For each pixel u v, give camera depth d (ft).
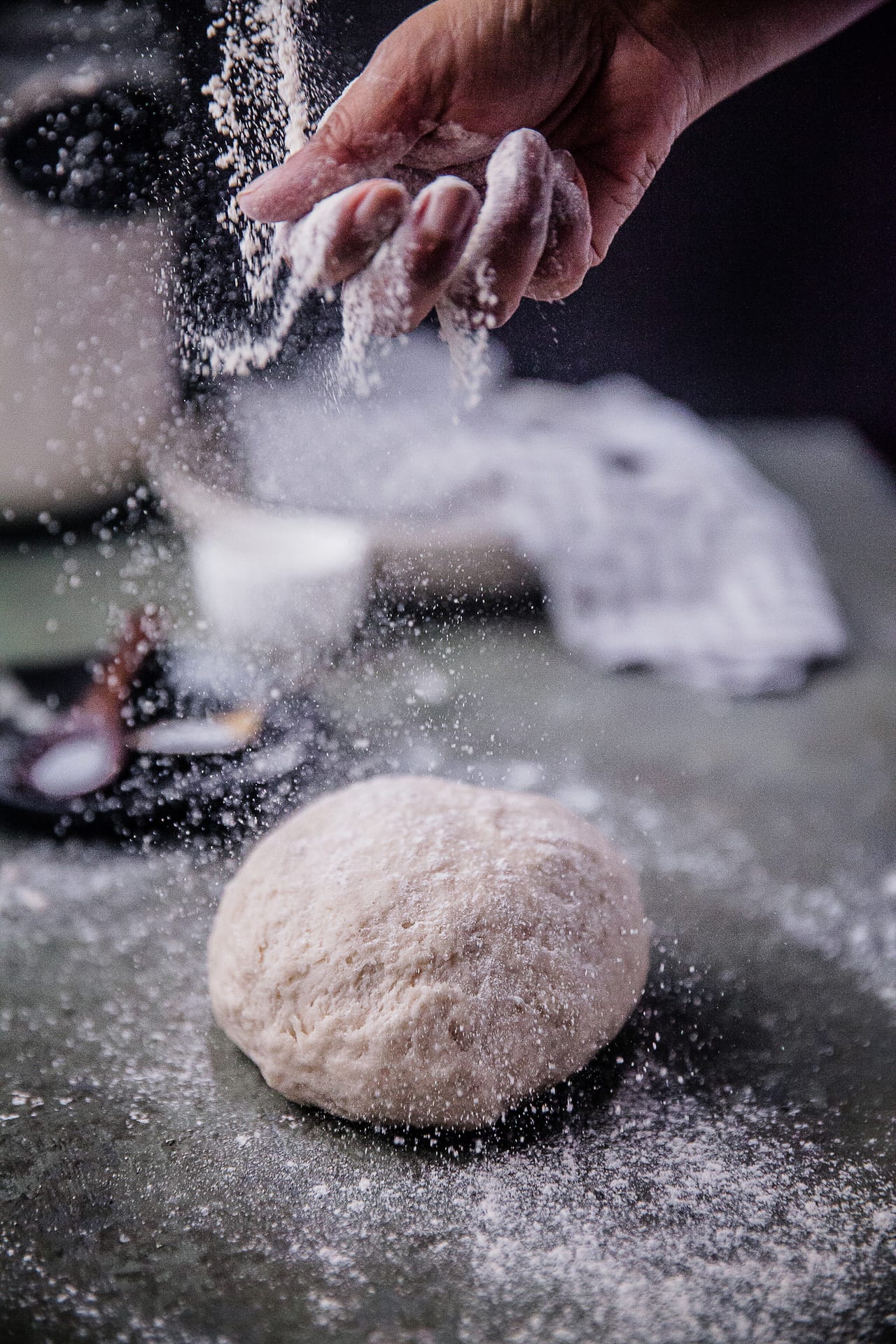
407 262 1.90
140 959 2.34
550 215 2.04
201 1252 1.88
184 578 3.21
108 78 2.85
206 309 2.27
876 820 2.70
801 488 4.22
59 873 2.52
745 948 2.37
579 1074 2.11
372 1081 2.00
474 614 3.31
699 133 4.49
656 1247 1.88
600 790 2.77
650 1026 2.21
